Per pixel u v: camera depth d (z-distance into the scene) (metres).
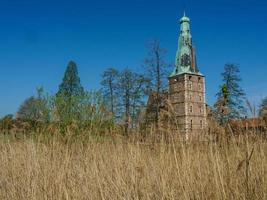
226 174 4.52
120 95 31.36
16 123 9.30
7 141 7.89
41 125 9.54
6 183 6.32
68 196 5.29
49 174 5.84
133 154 5.55
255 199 4.20
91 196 5.18
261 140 4.78
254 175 4.42
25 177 5.99
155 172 5.03
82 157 6.43
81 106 10.09
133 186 5.03
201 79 65.56
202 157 4.84
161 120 5.60
